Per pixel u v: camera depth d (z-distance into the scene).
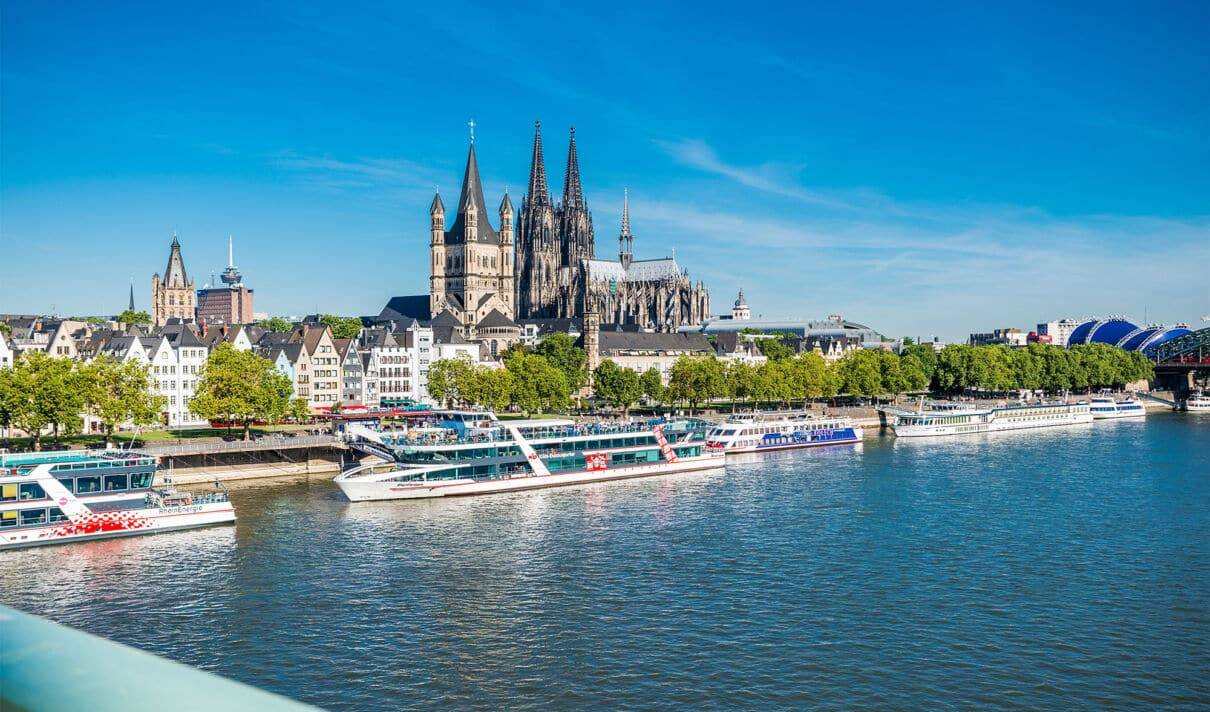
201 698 7.03
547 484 155.38
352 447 165.38
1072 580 96.31
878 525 121.56
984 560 103.88
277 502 141.75
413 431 159.38
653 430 169.25
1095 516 126.69
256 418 196.50
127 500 118.56
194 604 90.19
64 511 113.38
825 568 101.06
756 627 82.88
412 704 68.25
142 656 7.67
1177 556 105.50
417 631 82.75
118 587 95.50
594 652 77.56
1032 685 70.75
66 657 7.41
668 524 123.69
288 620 85.62
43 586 95.75
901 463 182.50
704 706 67.38
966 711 66.50
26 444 171.38
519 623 84.50
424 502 141.62
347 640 80.69
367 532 120.06
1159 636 80.50
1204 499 139.00
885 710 66.62
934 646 78.25
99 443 172.75
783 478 163.25
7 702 6.73
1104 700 68.38
